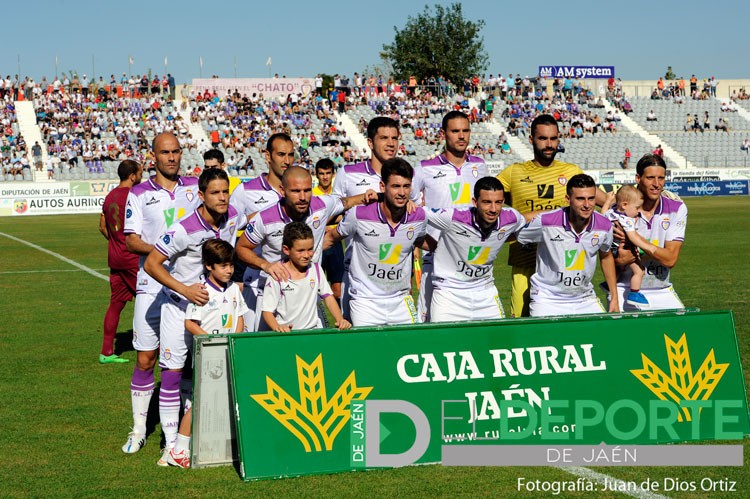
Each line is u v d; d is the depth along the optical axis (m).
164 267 6.27
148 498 5.00
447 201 7.91
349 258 7.36
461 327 5.73
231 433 5.64
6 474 5.47
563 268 6.95
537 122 7.60
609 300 7.17
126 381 8.05
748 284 13.64
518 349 5.80
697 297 12.32
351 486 5.12
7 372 8.40
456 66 67.12
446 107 49.88
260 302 6.75
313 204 6.81
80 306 12.73
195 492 5.09
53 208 38.56
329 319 10.72
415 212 6.74
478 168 8.02
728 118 52.16
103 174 40.53
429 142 46.38
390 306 6.97
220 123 46.12
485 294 7.25
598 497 4.95
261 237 6.73
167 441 5.88
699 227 25.19
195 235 6.04
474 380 5.68
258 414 5.30
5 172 39.56
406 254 6.86
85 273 16.84
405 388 5.55
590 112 51.16
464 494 4.99
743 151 49.41
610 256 7.11
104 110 45.72
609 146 48.28
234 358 5.33
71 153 40.88
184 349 5.99
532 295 7.18
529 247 7.55
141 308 6.22
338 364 5.48
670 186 44.69
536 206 7.68
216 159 9.68
